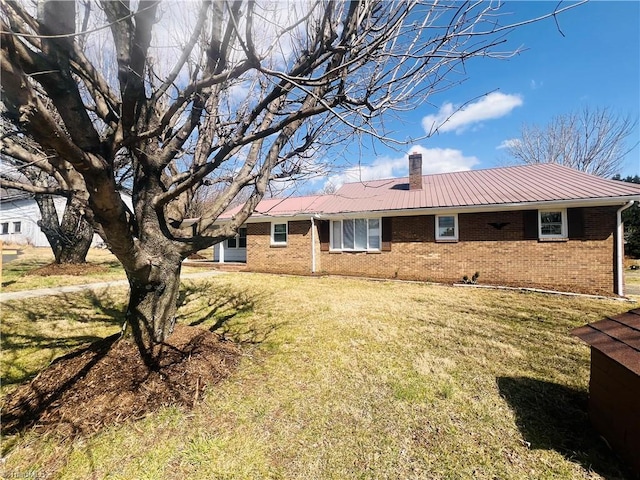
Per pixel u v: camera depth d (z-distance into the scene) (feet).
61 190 10.96
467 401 10.55
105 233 9.37
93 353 12.05
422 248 39.78
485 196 36.96
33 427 8.64
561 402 10.53
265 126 12.30
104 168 7.00
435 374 12.48
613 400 8.15
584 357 14.34
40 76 6.07
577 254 32.22
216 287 32.17
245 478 7.25
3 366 12.79
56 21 6.56
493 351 14.94
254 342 15.71
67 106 6.73
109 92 9.59
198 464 7.60
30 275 35.50
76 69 8.66
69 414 9.09
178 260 12.88
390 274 41.52
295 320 19.98
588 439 8.67
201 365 11.96
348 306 24.03
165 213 13.35
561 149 84.12
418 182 46.21
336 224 46.01
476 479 7.29
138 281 11.85
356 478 7.32
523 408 10.15
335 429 9.03
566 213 32.68
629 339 7.99
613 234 30.83
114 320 19.69
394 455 8.05
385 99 8.48
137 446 8.09
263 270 46.44
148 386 10.37
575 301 26.48
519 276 34.63
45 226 39.19
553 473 7.45
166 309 12.75
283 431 8.90
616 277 30.37
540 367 13.21
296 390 11.09
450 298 27.40
